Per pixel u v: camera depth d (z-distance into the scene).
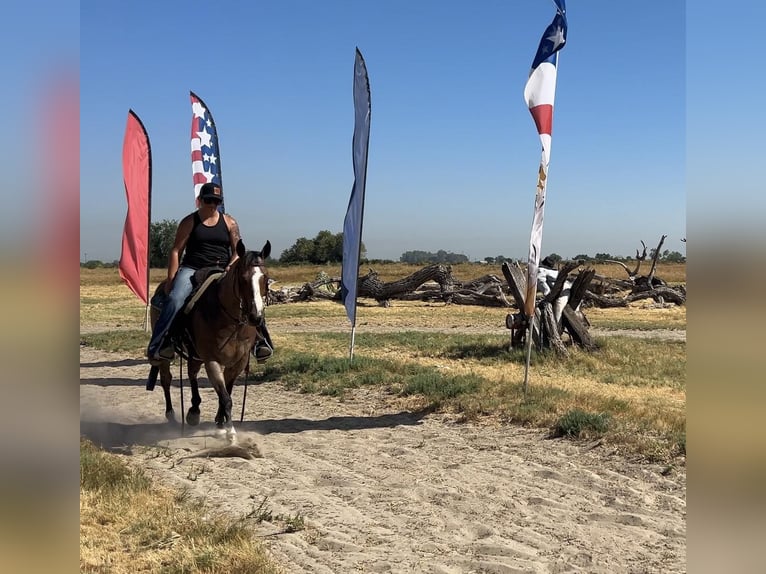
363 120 12.41
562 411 9.38
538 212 10.04
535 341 15.59
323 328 25.16
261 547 4.95
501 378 12.18
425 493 6.50
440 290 36.22
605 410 9.30
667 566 4.83
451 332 23.36
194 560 4.57
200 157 15.81
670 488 6.57
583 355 15.30
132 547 4.82
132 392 12.45
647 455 7.46
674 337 21.02
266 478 6.97
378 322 27.30
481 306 35.22
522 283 15.72
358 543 5.25
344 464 7.58
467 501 6.28
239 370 8.47
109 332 22.94
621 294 37.28
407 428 9.30
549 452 7.89
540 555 5.04
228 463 7.52
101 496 5.75
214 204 8.37
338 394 11.61
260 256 7.49
